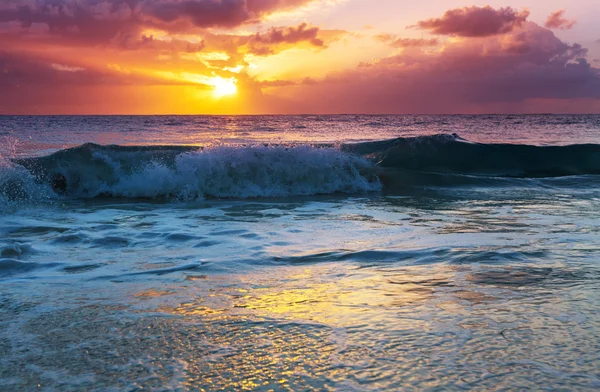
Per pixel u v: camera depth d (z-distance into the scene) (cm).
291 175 802
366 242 391
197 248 373
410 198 724
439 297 234
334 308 219
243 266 314
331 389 141
